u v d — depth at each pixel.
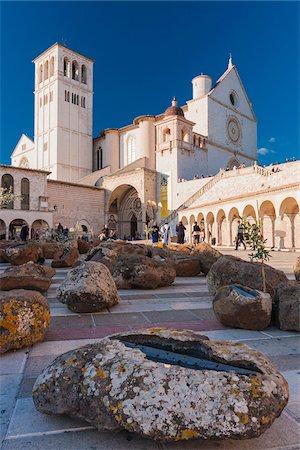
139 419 2.12
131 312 5.93
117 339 2.97
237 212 32.81
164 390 2.19
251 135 64.81
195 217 39.38
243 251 22.98
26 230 22.36
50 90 63.16
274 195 26.14
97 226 52.94
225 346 2.79
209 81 59.88
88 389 2.33
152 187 50.06
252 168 35.19
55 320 5.37
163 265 8.76
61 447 2.19
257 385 2.23
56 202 48.69
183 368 2.34
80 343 4.24
